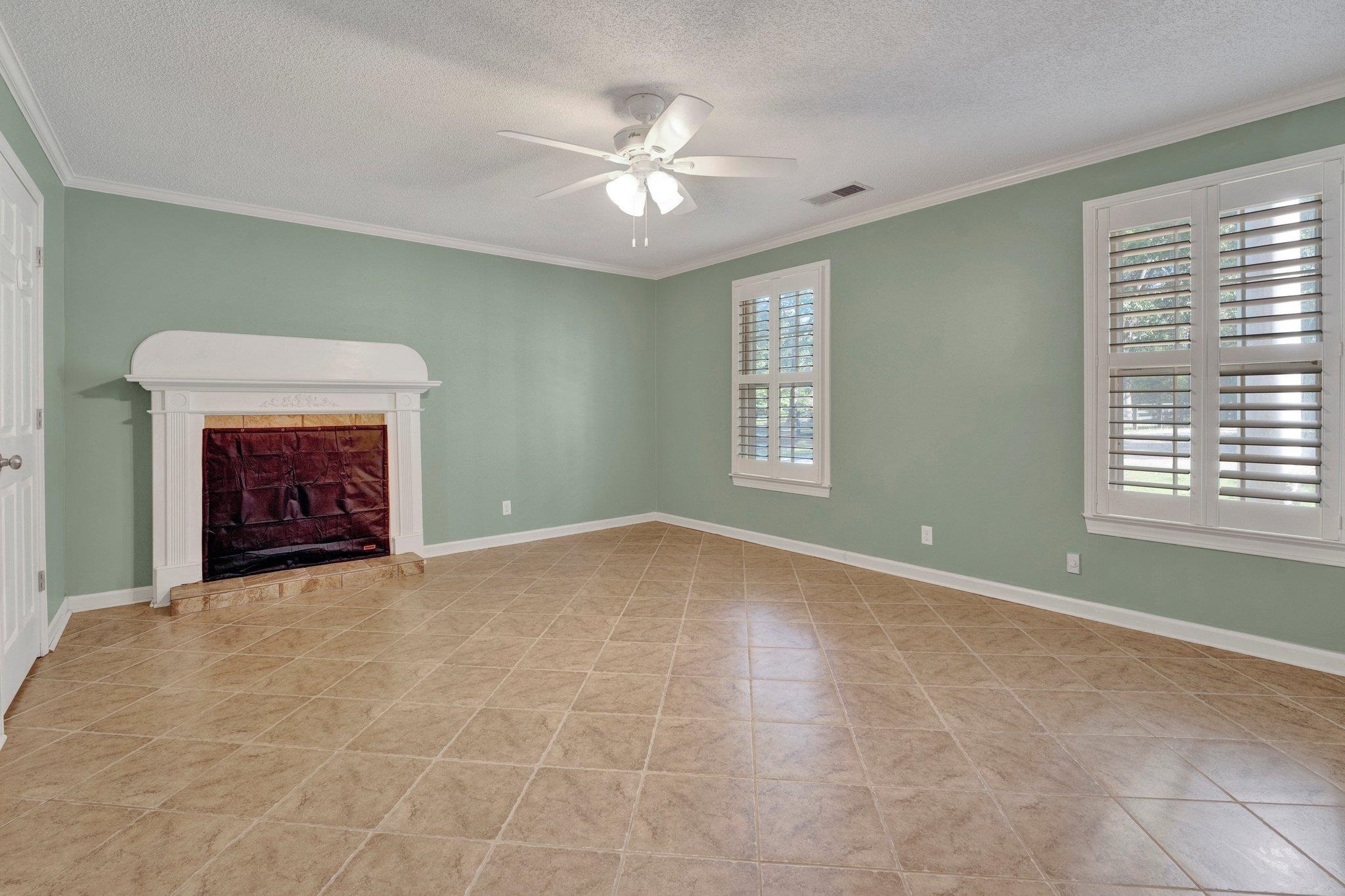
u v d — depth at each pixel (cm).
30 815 172
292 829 167
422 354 461
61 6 194
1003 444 354
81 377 341
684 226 439
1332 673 254
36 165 278
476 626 321
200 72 235
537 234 455
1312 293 253
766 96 258
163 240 363
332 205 390
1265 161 264
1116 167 307
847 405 433
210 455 375
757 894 144
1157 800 177
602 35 214
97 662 276
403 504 447
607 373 565
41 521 282
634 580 404
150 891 145
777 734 214
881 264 408
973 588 370
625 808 175
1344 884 145
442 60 229
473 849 159
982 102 264
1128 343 303
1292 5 200
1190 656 275
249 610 348
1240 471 276
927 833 164
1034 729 216
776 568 429
